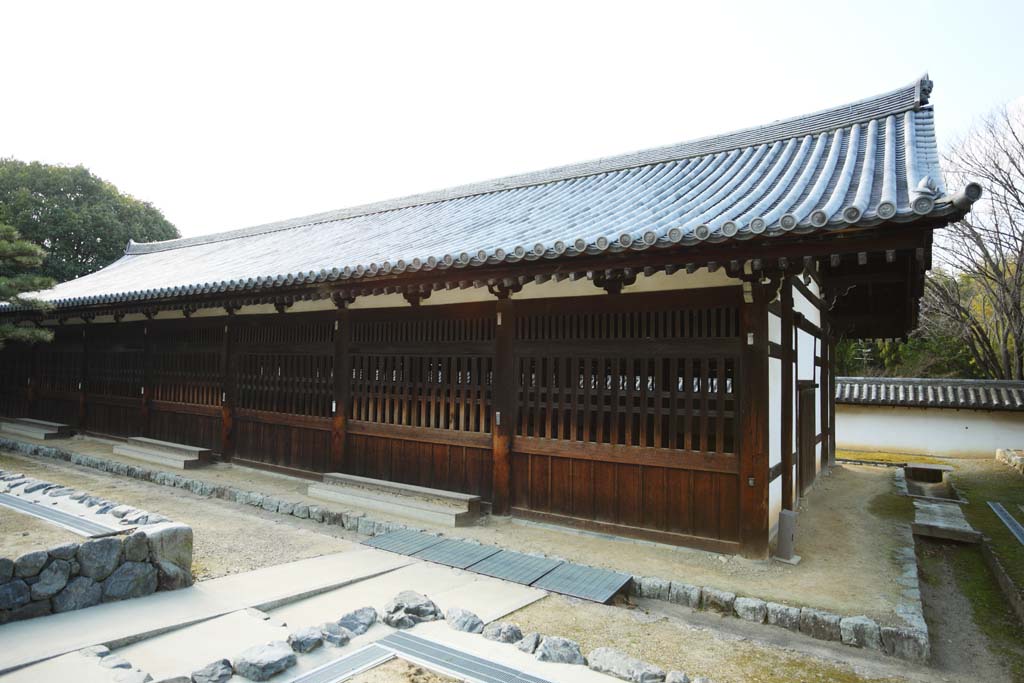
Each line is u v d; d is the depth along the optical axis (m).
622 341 6.46
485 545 6.14
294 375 9.57
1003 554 7.06
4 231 10.55
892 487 10.37
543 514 6.89
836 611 4.59
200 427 10.94
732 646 4.26
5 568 3.79
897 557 6.04
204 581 4.92
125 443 12.21
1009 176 19.23
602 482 6.54
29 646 3.45
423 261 6.43
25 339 12.71
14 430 13.53
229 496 8.51
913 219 4.12
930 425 17.66
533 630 4.31
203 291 8.80
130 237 26.19
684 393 6.09
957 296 22.73
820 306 9.98
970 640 4.97
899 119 8.30
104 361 13.02
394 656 3.65
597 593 4.95
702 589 5.00
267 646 3.55
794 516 5.79
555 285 6.93
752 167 8.68
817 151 8.10
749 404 5.67
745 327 5.71
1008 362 21.27
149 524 4.92
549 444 6.88
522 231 8.12
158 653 3.57
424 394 8.01
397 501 7.39
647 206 7.99
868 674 3.93
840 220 4.34
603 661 3.63
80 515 5.20
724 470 5.84
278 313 9.80
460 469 7.63
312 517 7.54
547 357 6.98
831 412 12.65
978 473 14.22
